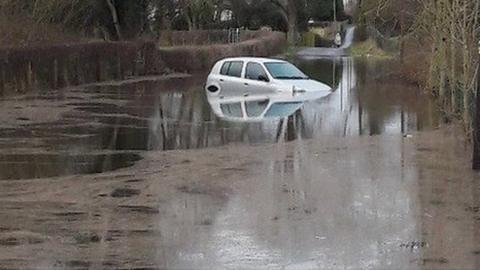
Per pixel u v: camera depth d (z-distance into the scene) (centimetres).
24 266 845
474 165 1407
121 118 2283
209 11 7356
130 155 1592
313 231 998
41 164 1484
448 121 2161
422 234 984
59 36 3938
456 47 2180
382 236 977
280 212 1099
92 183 1298
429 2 2425
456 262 868
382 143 1747
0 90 2992
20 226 1013
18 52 3114
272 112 2419
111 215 1077
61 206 1129
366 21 6169
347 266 852
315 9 10525
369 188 1260
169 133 1933
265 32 7681
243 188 1260
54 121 2198
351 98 2888
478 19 1928
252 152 1620
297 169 1425
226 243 941
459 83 2194
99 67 3931
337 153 1606
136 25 4769
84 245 929
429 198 1188
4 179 1330
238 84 3070
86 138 1848
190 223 1034
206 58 5025
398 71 4078
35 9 3753
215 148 1680
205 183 1298
